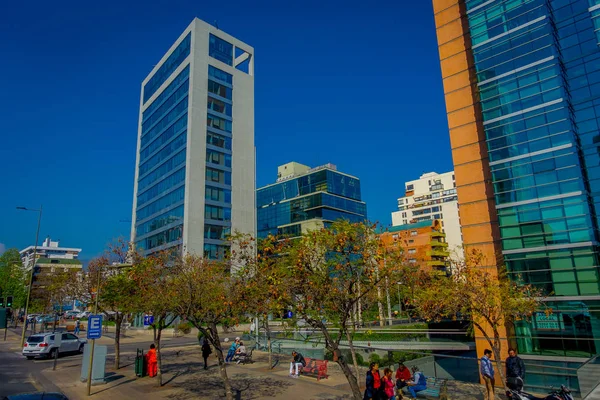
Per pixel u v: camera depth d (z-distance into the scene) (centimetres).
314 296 1209
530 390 2141
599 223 2162
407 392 1756
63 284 3594
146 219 7381
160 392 1773
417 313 2147
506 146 2522
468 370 3138
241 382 1978
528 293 1881
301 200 11219
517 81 2544
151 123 7831
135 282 2205
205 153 6519
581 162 2245
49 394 991
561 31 2428
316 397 1672
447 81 2912
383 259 1266
